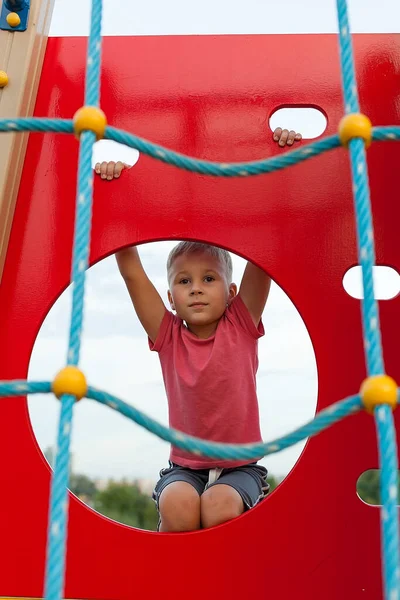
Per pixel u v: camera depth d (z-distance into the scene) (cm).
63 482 77
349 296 138
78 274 85
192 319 172
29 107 150
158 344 176
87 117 92
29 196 148
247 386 170
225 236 143
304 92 152
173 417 173
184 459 166
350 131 89
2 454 133
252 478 162
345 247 141
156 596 124
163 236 144
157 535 127
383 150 146
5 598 125
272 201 145
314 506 128
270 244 142
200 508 156
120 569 126
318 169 146
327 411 80
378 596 123
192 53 157
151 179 147
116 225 145
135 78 155
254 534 127
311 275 140
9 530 129
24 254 144
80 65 158
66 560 127
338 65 154
